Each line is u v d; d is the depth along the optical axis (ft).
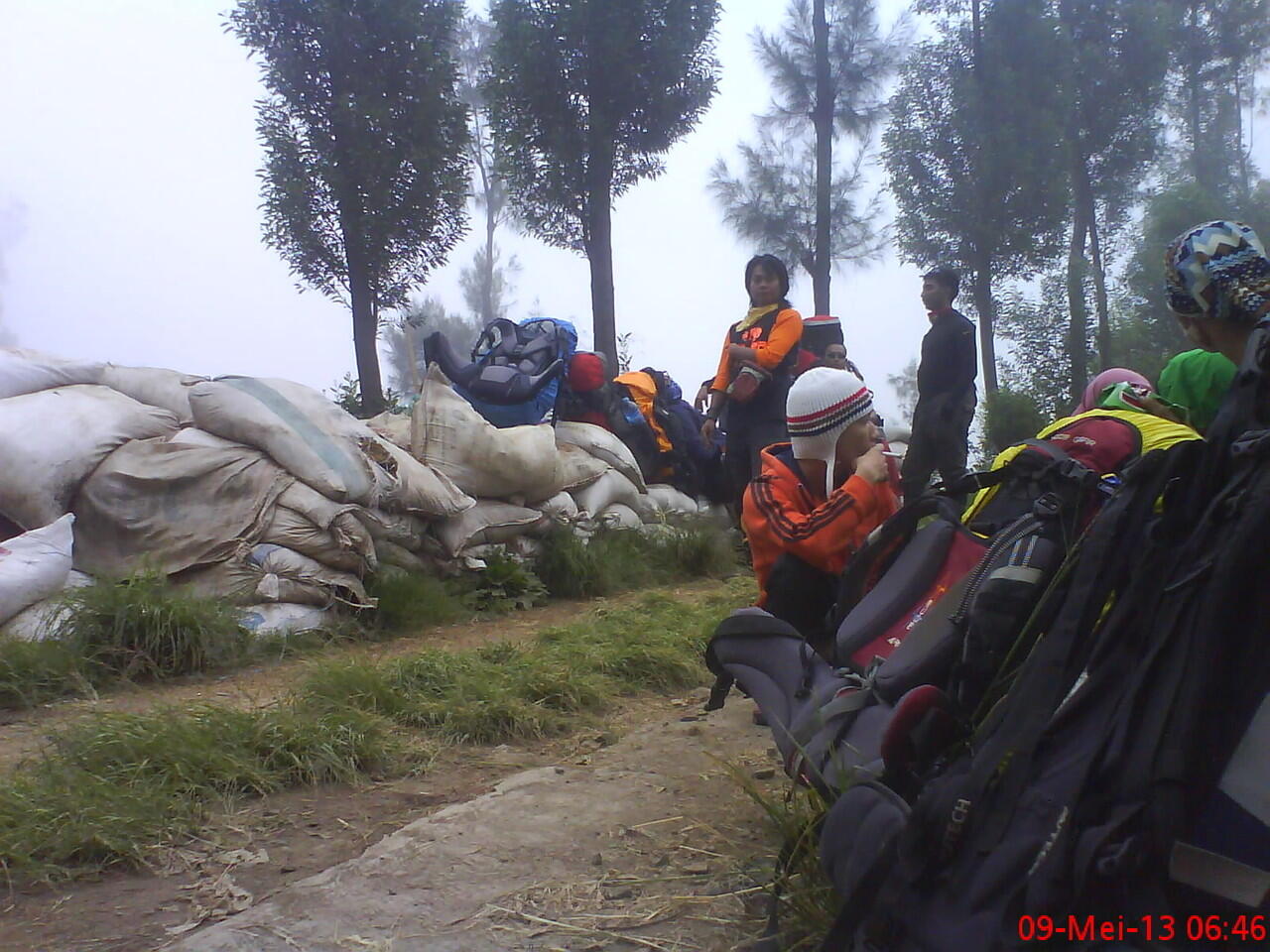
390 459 20.94
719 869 9.70
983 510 8.87
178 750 11.57
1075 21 64.44
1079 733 5.90
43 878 9.45
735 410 23.50
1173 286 7.52
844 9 63.16
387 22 47.14
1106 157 65.62
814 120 64.18
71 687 15.65
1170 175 68.74
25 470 18.10
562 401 30.14
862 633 8.46
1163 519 5.96
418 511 21.59
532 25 51.29
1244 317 7.16
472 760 13.03
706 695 16.20
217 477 18.98
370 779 12.24
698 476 33.24
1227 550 5.51
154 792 10.82
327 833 10.73
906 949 6.09
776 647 9.24
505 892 9.27
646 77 51.65
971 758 6.35
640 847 10.18
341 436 20.21
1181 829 5.35
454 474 23.57
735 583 26.22
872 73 63.36
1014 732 6.00
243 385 19.93
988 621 7.14
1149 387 10.75
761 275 22.97
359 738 12.53
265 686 16.11
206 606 17.48
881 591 8.61
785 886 8.28
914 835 6.07
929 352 28.17
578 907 9.02
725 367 23.41
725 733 13.89
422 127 47.85
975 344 28.40
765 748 13.19
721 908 8.96
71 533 17.58
